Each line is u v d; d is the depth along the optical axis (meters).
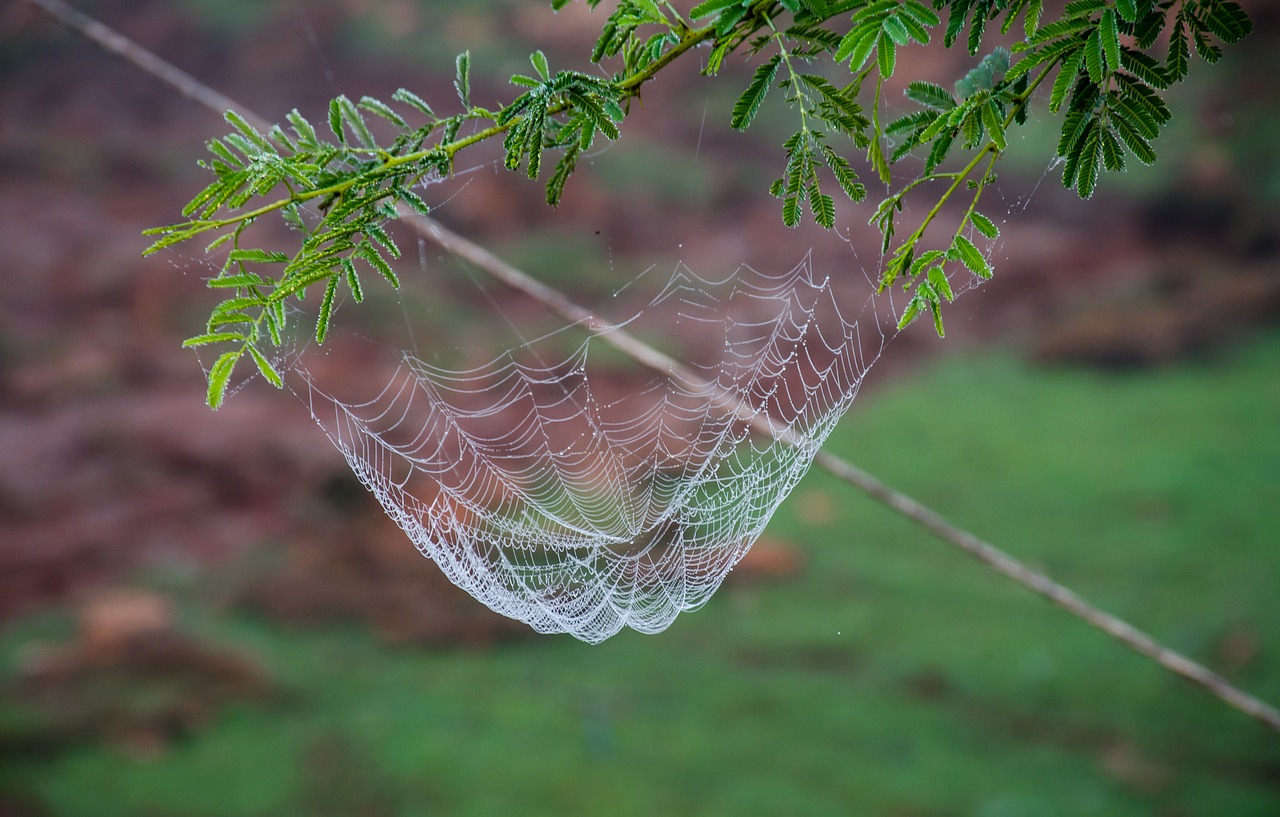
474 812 7.75
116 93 20.84
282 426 13.44
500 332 14.95
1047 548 11.30
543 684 9.62
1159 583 10.58
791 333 13.71
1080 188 1.51
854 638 10.27
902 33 1.41
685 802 7.90
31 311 15.92
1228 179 18.27
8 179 18.58
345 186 1.49
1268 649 9.38
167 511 12.25
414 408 12.19
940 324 1.54
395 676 9.62
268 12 21.16
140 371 15.01
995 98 1.46
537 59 1.53
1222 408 13.92
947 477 12.98
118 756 8.26
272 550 11.55
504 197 17.69
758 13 1.47
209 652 9.52
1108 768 8.45
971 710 9.21
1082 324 16.20
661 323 14.69
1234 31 1.42
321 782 8.05
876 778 8.29
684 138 19.42
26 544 11.49
